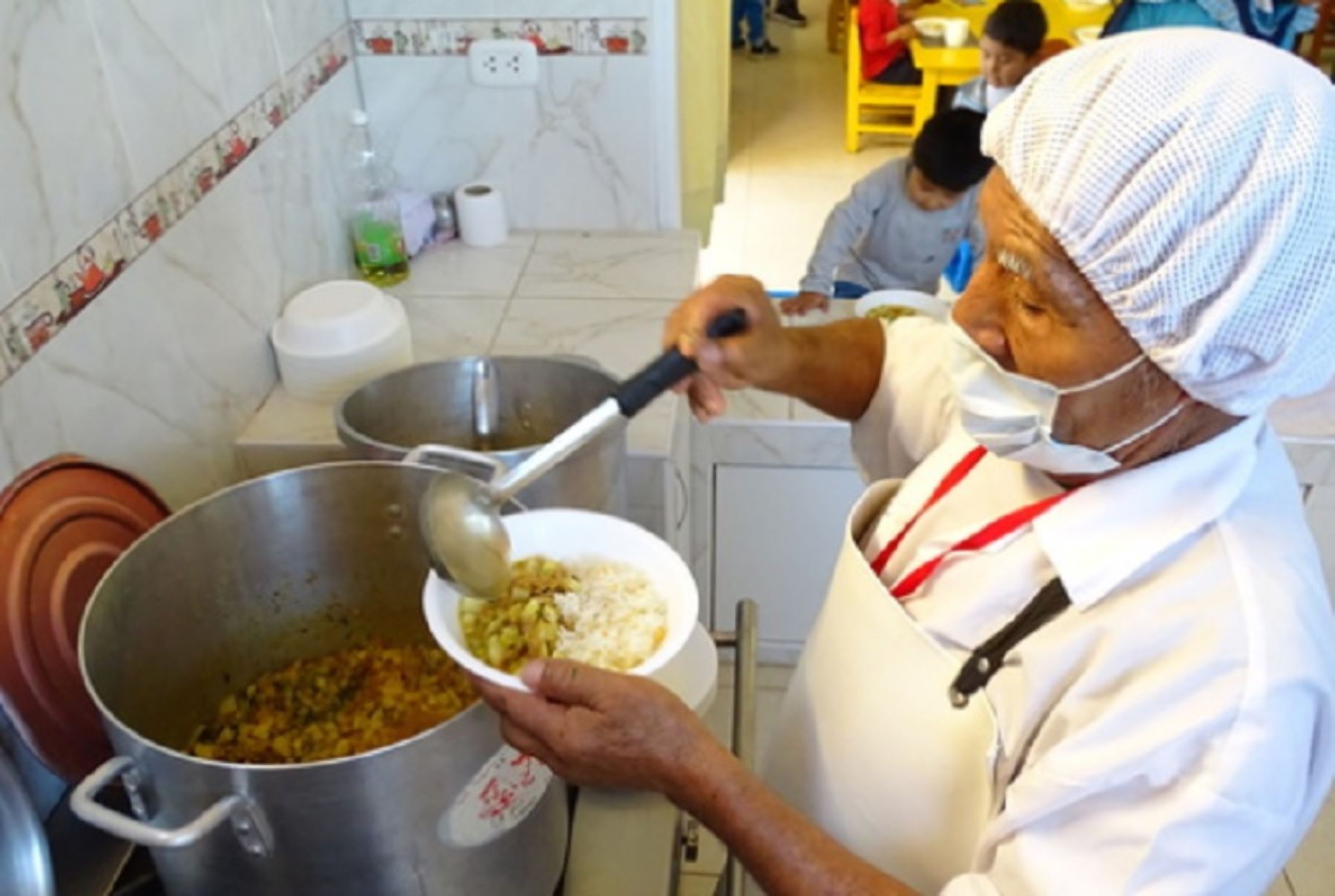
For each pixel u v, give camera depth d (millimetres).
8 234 938
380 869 756
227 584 966
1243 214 573
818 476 1909
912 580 863
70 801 854
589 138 1912
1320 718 631
